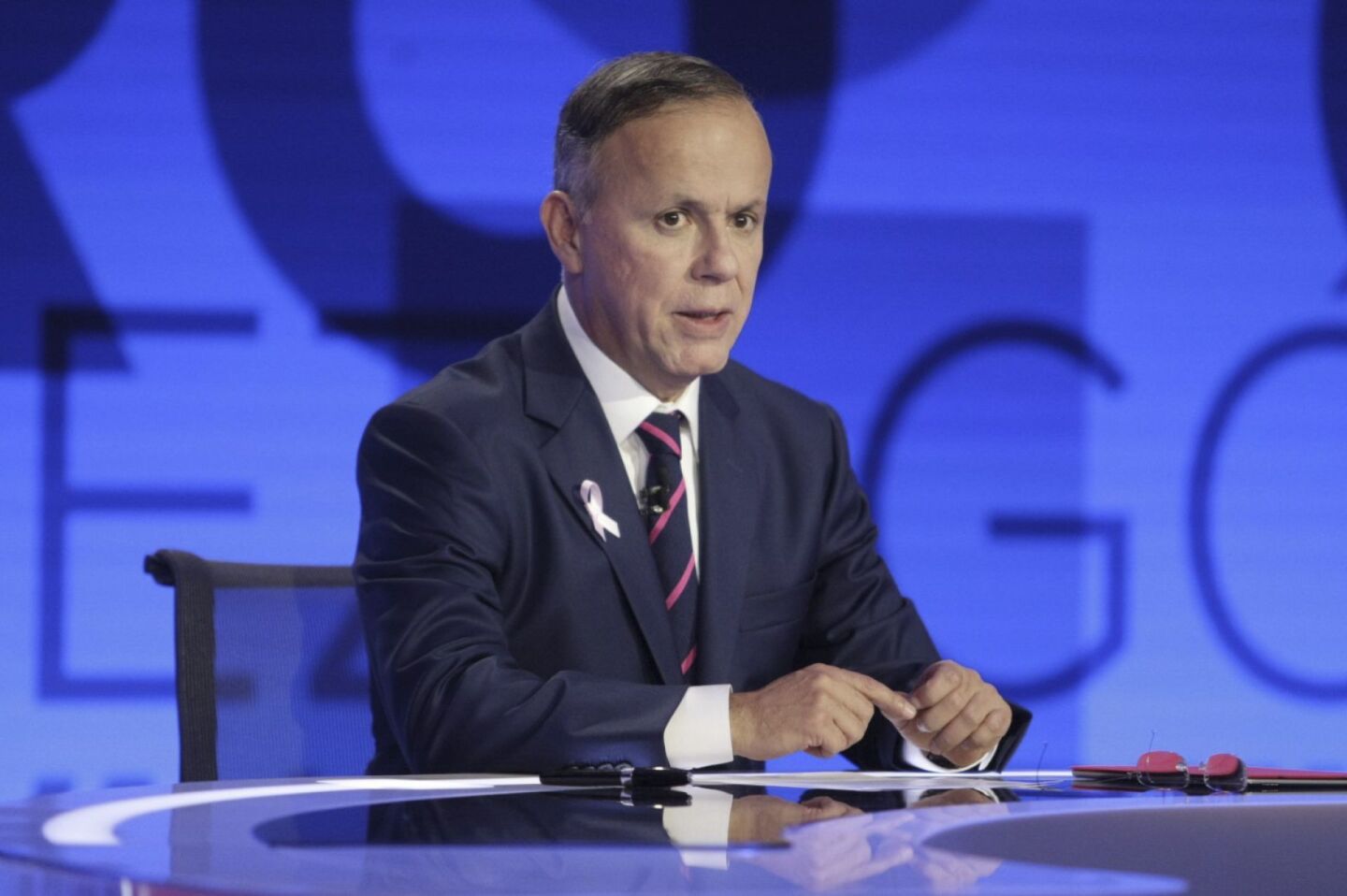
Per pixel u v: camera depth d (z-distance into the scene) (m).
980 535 12.67
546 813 3.42
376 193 12.16
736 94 5.95
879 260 12.59
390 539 5.77
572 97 6.11
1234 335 12.89
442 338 12.20
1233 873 3.59
